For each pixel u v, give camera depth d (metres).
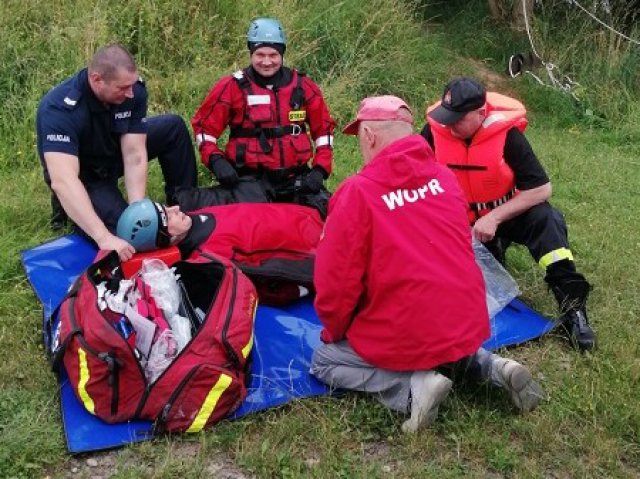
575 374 3.88
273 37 4.92
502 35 10.34
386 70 8.38
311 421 3.42
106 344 3.23
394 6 8.91
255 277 4.12
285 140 5.05
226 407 3.34
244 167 5.07
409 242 3.26
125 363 3.24
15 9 6.75
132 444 3.21
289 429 3.32
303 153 5.10
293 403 3.50
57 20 6.86
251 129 5.04
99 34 6.75
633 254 5.29
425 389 3.29
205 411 3.27
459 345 3.27
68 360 3.38
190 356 3.28
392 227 3.24
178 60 7.26
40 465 3.11
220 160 4.94
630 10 10.41
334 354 3.53
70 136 4.36
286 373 3.70
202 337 3.31
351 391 3.57
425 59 9.13
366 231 3.22
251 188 4.87
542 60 9.62
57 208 4.91
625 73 9.27
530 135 8.24
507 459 3.25
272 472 3.16
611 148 8.23
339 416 3.46
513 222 4.38
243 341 3.40
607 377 3.83
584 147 8.04
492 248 4.68
